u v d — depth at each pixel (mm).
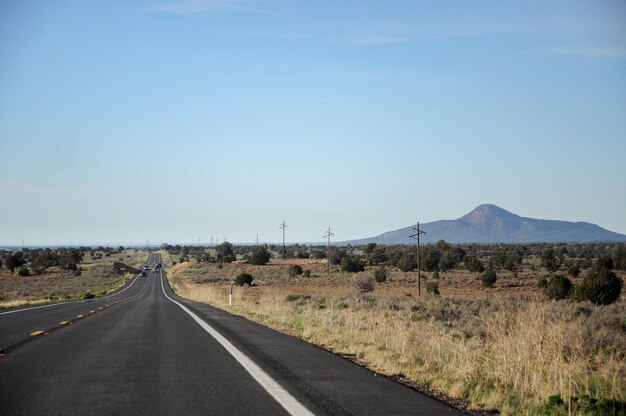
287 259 156750
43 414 6586
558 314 15492
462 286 73500
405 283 80562
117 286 97500
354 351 12375
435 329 17047
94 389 7980
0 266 135625
